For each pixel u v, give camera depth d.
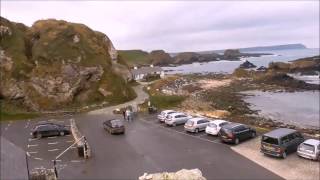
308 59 155.88
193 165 32.59
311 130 52.06
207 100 76.88
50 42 70.12
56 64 67.38
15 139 43.19
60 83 66.06
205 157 34.81
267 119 61.00
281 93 95.12
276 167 31.34
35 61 67.38
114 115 58.50
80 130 47.91
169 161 33.97
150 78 114.31
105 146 39.62
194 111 60.59
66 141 41.94
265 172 30.22
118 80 72.88
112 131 44.78
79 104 66.50
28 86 64.19
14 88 62.88
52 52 68.62
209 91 93.75
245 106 74.62
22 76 64.50
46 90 65.06
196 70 186.62
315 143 32.88
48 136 44.16
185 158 34.72
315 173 29.64
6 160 20.70
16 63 65.25
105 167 32.44
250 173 30.05
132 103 67.94
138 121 52.97
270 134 34.19
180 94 77.69
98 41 85.94
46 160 34.47
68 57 68.81
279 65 140.12
